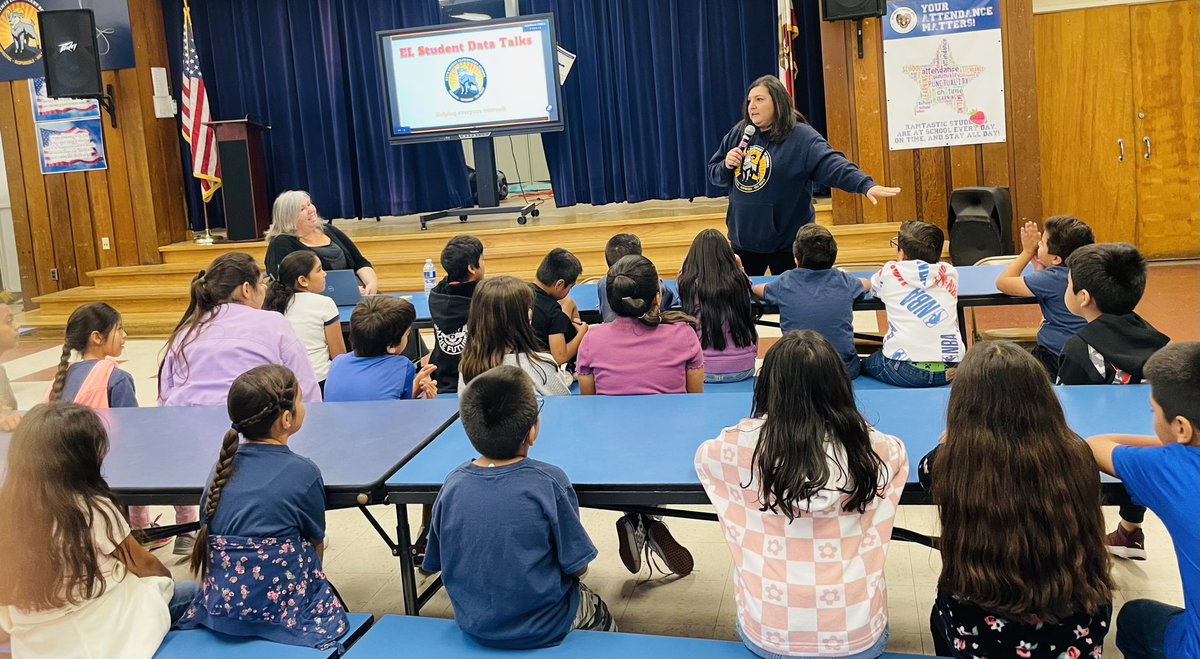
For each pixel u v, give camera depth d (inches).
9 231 364.5
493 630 74.2
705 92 302.8
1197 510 62.6
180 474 89.9
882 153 264.7
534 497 73.4
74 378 117.6
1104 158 289.7
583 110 312.0
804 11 298.4
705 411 98.5
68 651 74.8
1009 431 63.1
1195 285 251.0
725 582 108.7
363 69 320.5
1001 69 254.7
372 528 132.7
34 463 72.9
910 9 255.6
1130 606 75.2
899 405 95.7
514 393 74.4
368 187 329.1
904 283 129.1
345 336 163.2
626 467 83.1
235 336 117.6
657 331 112.7
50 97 289.1
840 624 67.8
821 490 66.5
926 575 106.3
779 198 164.9
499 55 297.6
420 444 94.0
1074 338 104.0
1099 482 63.8
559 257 132.1
